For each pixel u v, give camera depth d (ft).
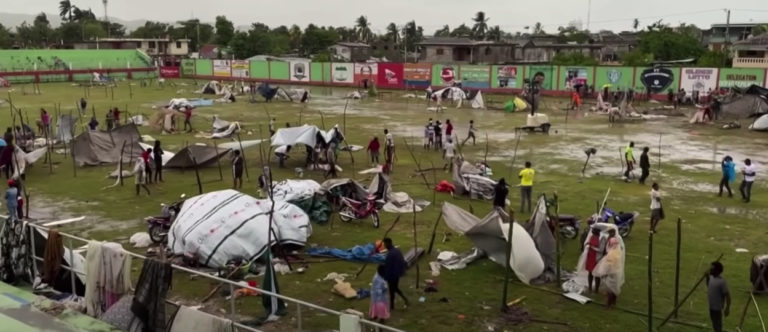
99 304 40.04
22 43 445.78
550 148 113.19
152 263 36.91
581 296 45.70
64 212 69.46
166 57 374.63
